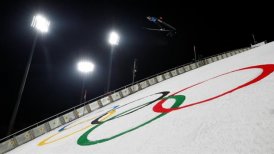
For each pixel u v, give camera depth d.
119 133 6.54
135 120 7.57
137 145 4.72
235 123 3.94
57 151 7.07
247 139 3.21
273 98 4.48
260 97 4.86
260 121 3.63
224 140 3.44
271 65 8.22
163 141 4.37
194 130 4.35
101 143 6.05
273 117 3.60
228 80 8.17
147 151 4.14
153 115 7.26
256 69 8.42
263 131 3.26
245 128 3.59
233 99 5.47
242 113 4.29
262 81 6.23
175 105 7.48
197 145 3.61
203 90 8.10
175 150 3.73
